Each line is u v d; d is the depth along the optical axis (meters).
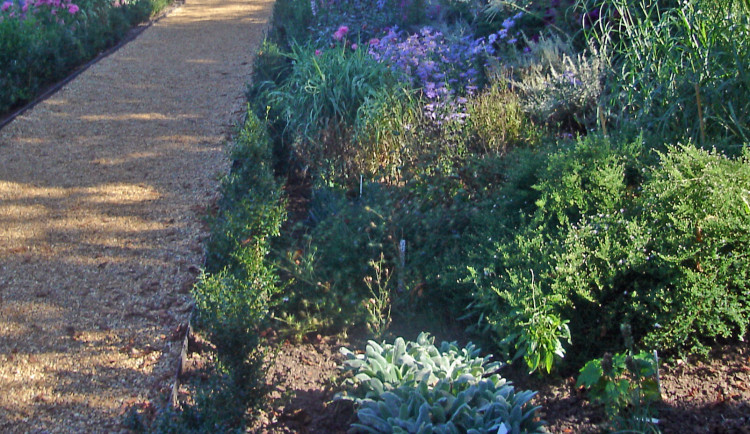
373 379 2.82
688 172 3.36
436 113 5.36
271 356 3.36
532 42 6.36
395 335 3.48
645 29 4.75
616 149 3.88
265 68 7.31
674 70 4.36
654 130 4.44
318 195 4.77
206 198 5.22
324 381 3.18
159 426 2.42
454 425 2.54
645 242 3.15
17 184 5.44
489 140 4.97
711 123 4.16
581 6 6.38
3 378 3.21
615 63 5.63
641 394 2.72
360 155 5.02
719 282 3.04
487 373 3.03
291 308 3.76
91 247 4.47
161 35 11.35
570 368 3.14
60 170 5.74
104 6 11.09
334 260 3.90
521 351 2.98
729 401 2.82
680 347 3.12
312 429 2.85
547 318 2.96
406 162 4.69
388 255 3.91
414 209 4.10
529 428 2.65
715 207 3.17
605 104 5.10
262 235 3.90
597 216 3.38
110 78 8.59
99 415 2.98
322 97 5.95
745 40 4.03
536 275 3.19
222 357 2.80
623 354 2.88
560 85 5.45
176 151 6.18
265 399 2.83
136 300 3.87
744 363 3.03
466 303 3.53
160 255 4.37
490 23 7.30
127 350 3.42
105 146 6.30
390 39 6.95
